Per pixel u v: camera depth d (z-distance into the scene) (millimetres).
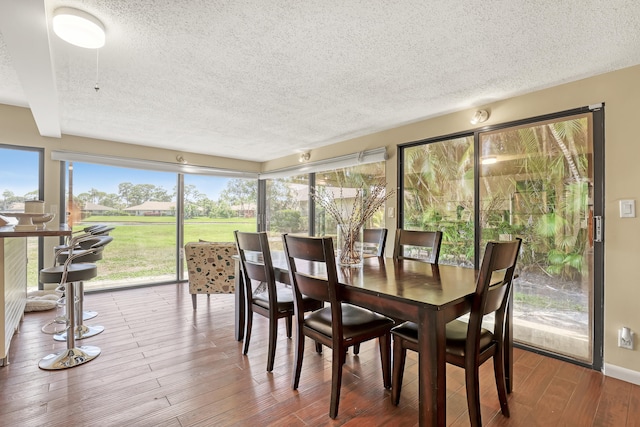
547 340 2520
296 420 1653
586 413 1740
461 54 2016
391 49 1958
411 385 2018
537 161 2574
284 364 2271
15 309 2621
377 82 2436
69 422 1612
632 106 2123
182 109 3049
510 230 2734
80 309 2740
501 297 1678
